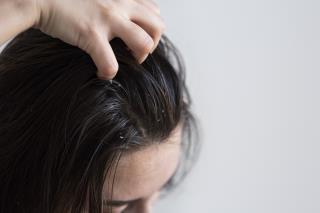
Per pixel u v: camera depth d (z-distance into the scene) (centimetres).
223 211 122
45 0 58
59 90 68
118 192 72
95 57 58
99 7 59
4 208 75
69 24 58
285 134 120
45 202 71
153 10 64
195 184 120
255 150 120
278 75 118
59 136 68
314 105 120
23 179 73
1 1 57
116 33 59
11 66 73
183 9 111
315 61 119
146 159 71
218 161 119
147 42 59
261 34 115
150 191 75
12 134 72
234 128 118
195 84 114
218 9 112
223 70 115
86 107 67
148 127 70
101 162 68
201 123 116
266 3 114
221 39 114
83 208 71
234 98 117
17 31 57
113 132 67
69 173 69
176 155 77
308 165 122
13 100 72
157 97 70
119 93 68
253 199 122
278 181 122
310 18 117
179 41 112
